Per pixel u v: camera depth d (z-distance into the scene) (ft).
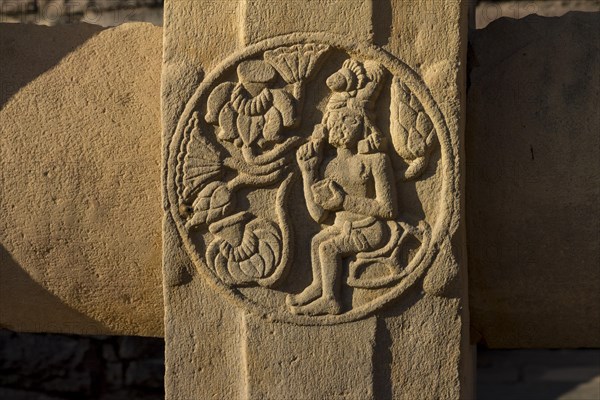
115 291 13.19
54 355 19.52
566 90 12.59
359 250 11.72
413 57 11.75
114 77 12.94
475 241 12.77
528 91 12.66
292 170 11.89
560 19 12.93
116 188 12.82
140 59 12.94
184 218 11.98
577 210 12.51
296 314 11.78
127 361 19.53
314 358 11.78
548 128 12.54
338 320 11.74
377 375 11.75
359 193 11.74
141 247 12.85
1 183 13.08
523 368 22.35
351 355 11.74
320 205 11.77
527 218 12.61
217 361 11.97
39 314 13.61
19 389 19.60
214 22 12.04
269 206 11.91
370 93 11.74
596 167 12.46
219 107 11.93
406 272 11.70
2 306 13.60
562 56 12.73
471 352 14.10
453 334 11.70
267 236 11.85
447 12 11.71
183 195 11.96
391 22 11.80
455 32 11.69
